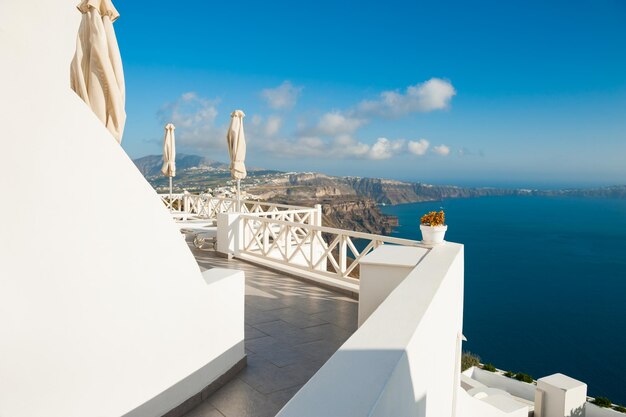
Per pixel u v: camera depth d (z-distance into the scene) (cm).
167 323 251
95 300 209
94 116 211
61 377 195
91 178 207
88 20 262
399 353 131
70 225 198
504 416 794
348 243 601
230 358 317
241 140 873
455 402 418
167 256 249
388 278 358
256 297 545
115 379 220
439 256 371
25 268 182
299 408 96
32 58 191
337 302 529
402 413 129
